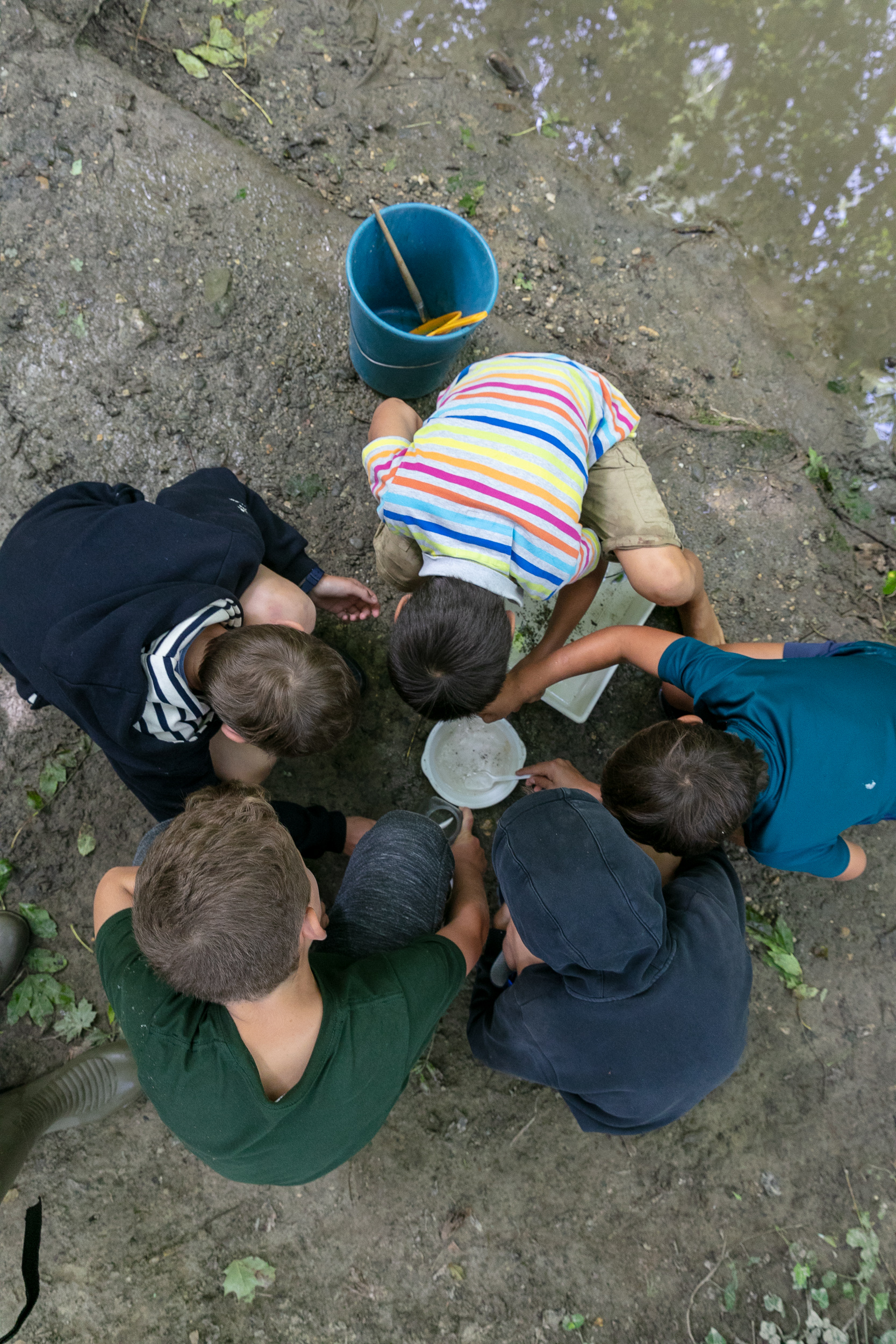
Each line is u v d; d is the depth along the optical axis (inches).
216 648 54.5
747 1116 83.4
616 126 97.2
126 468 86.4
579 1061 58.7
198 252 88.8
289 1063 48.8
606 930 53.8
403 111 94.3
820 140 97.3
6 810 81.5
